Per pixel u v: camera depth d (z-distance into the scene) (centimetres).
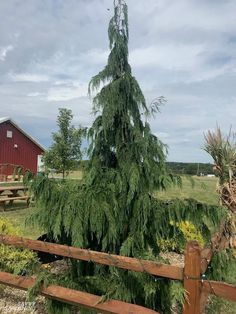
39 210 425
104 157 444
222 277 410
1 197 1381
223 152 688
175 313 400
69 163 1756
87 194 404
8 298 462
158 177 407
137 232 405
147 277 358
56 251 381
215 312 452
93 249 434
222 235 563
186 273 307
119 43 424
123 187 408
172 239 472
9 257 477
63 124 1828
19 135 3030
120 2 430
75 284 392
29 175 420
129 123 422
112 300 343
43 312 429
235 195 663
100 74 426
